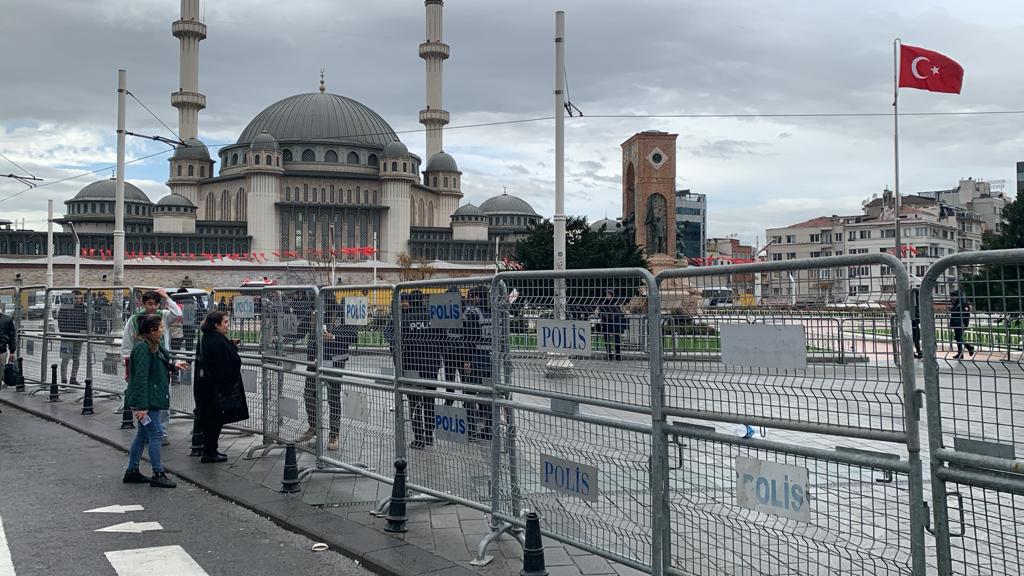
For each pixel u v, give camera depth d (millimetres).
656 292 4668
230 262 95562
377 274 102250
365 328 7629
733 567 4375
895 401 3619
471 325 6289
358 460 7848
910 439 3529
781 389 4094
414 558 5613
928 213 99000
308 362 8609
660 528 4695
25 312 17688
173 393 12336
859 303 3756
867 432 3709
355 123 124812
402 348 6973
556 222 17469
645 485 4938
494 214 133875
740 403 4305
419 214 128000
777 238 117062
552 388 5473
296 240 113500
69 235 100875
